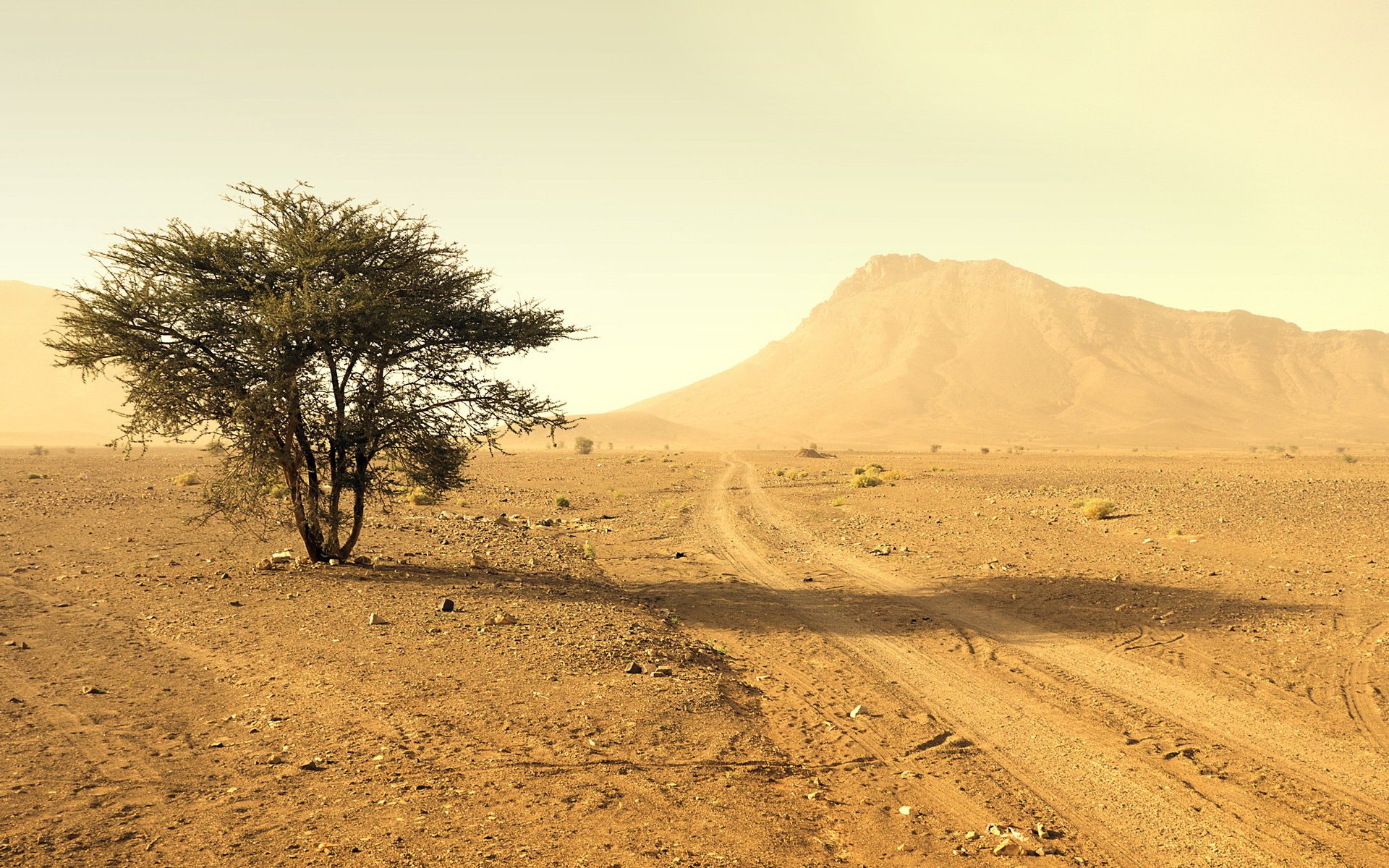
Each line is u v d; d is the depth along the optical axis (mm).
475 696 11156
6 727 9500
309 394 18781
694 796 8312
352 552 22984
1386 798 8641
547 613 16547
